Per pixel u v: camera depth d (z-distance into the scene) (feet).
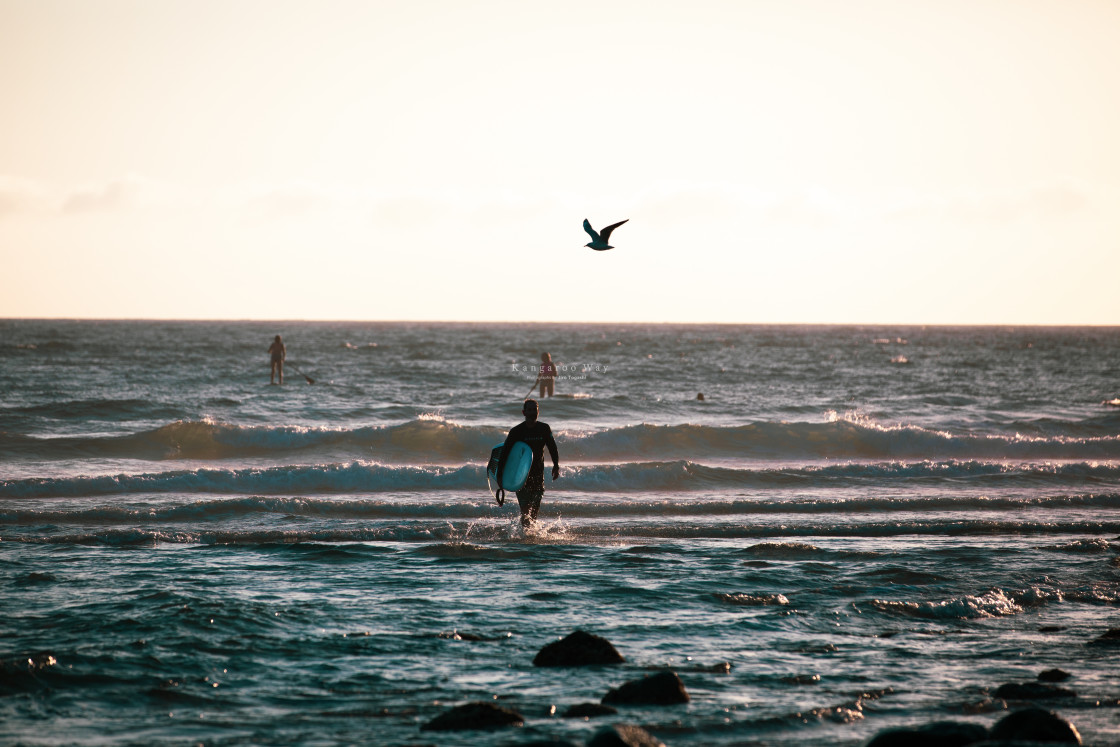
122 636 23.49
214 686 20.22
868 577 32.65
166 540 37.78
